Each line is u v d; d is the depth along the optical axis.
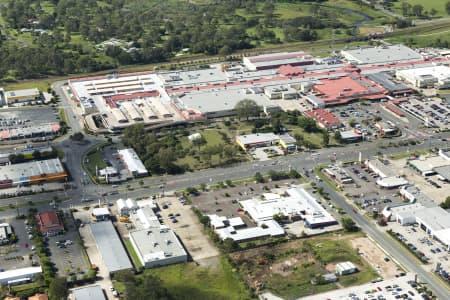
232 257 194.62
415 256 193.75
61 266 189.75
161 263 190.25
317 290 178.62
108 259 190.38
